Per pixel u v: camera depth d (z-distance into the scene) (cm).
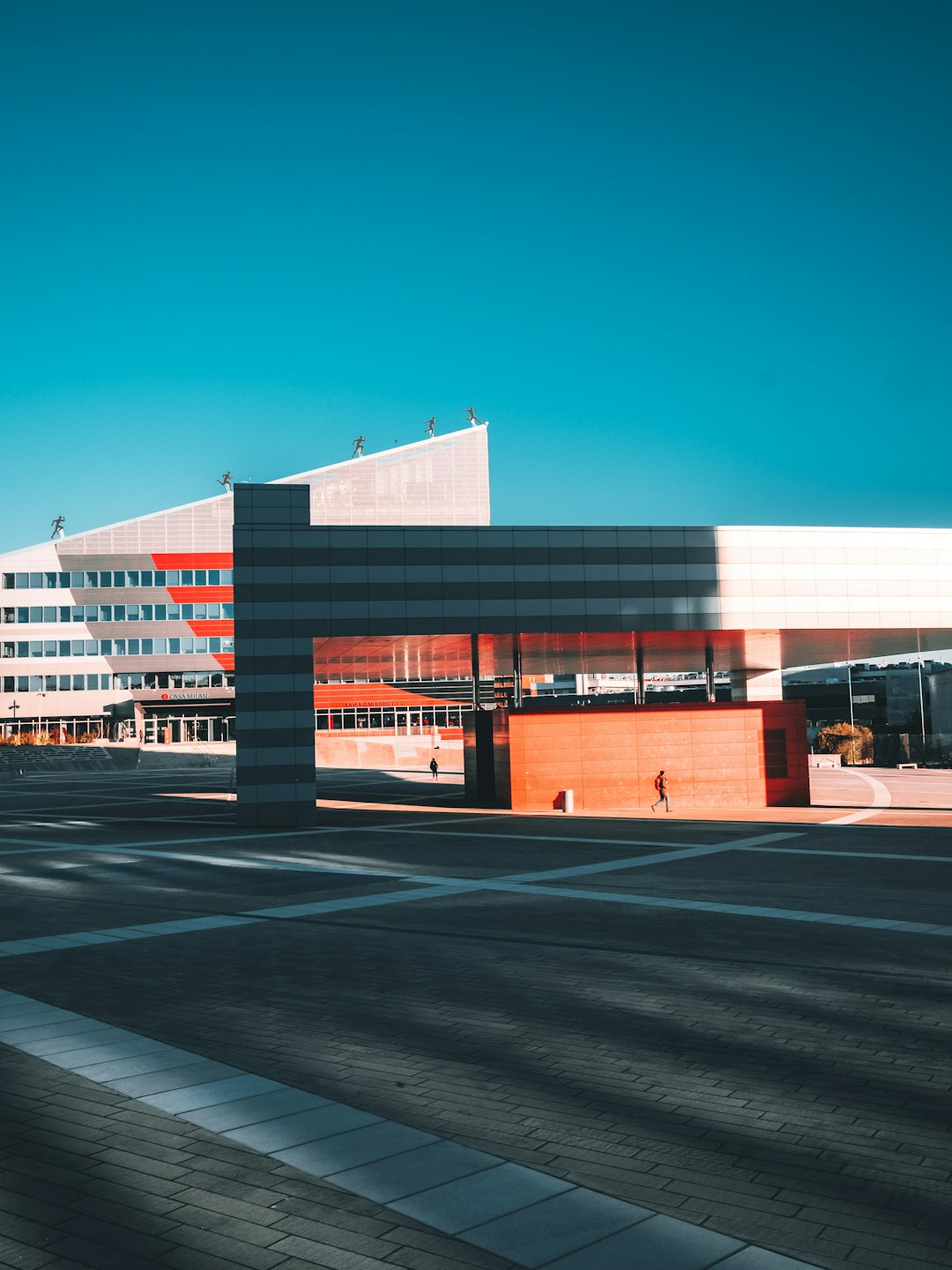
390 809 4238
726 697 10556
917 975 1207
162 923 1677
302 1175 659
